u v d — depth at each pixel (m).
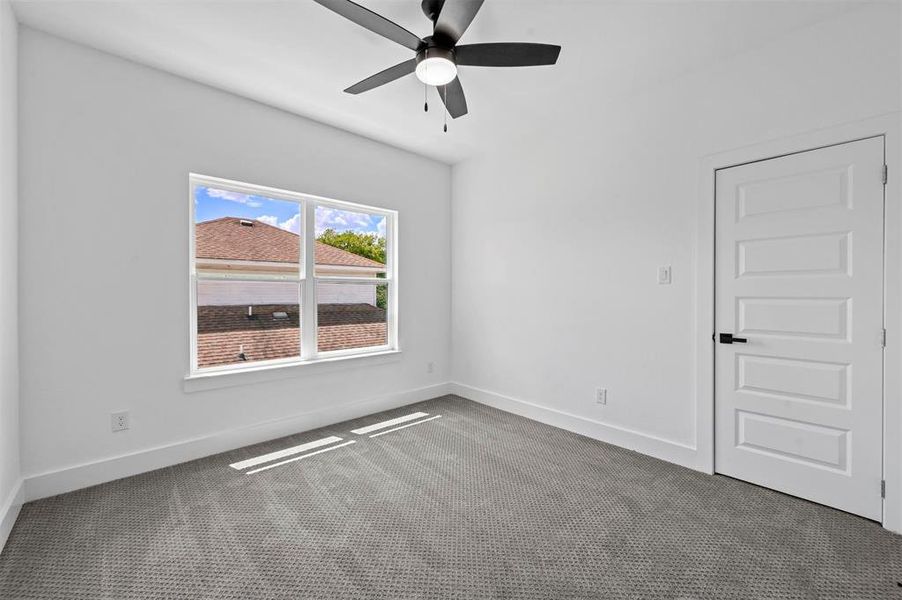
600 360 3.03
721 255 2.41
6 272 1.87
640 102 2.77
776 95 2.19
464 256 4.17
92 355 2.29
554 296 3.34
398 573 1.60
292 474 2.45
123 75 2.37
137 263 2.43
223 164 2.76
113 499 2.13
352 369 3.51
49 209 2.15
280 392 3.06
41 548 1.73
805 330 2.13
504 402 3.75
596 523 1.94
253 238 3.01
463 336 4.19
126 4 1.92
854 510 2.00
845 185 2.00
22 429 2.08
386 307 3.86
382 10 1.97
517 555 1.71
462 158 4.11
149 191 2.47
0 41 1.77
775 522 1.94
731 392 2.39
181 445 2.59
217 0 1.89
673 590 1.51
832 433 2.06
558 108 3.03
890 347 1.89
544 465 2.59
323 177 3.29
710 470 2.46
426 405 3.90
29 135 2.09
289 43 2.24
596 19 2.01
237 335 2.93
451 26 1.75
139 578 1.56
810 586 1.53
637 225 2.80
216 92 2.73
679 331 2.60
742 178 2.33
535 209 3.49
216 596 1.48
